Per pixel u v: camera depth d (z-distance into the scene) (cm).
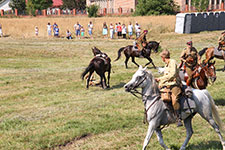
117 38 3366
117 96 1220
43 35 3553
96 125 890
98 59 1355
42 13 5475
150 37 3300
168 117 666
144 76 657
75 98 1220
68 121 929
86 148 754
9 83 1510
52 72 1775
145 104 670
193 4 5072
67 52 2573
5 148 763
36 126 905
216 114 684
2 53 2423
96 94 1279
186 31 3481
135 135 820
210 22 3666
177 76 660
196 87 927
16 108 1102
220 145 714
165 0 4481
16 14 5341
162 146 675
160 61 2070
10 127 911
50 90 1373
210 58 1497
